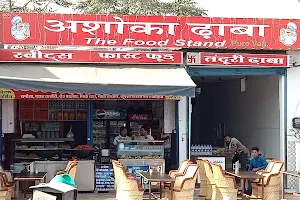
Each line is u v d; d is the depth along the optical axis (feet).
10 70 45.14
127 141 50.34
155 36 48.67
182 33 48.83
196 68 50.19
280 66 50.60
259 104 60.23
